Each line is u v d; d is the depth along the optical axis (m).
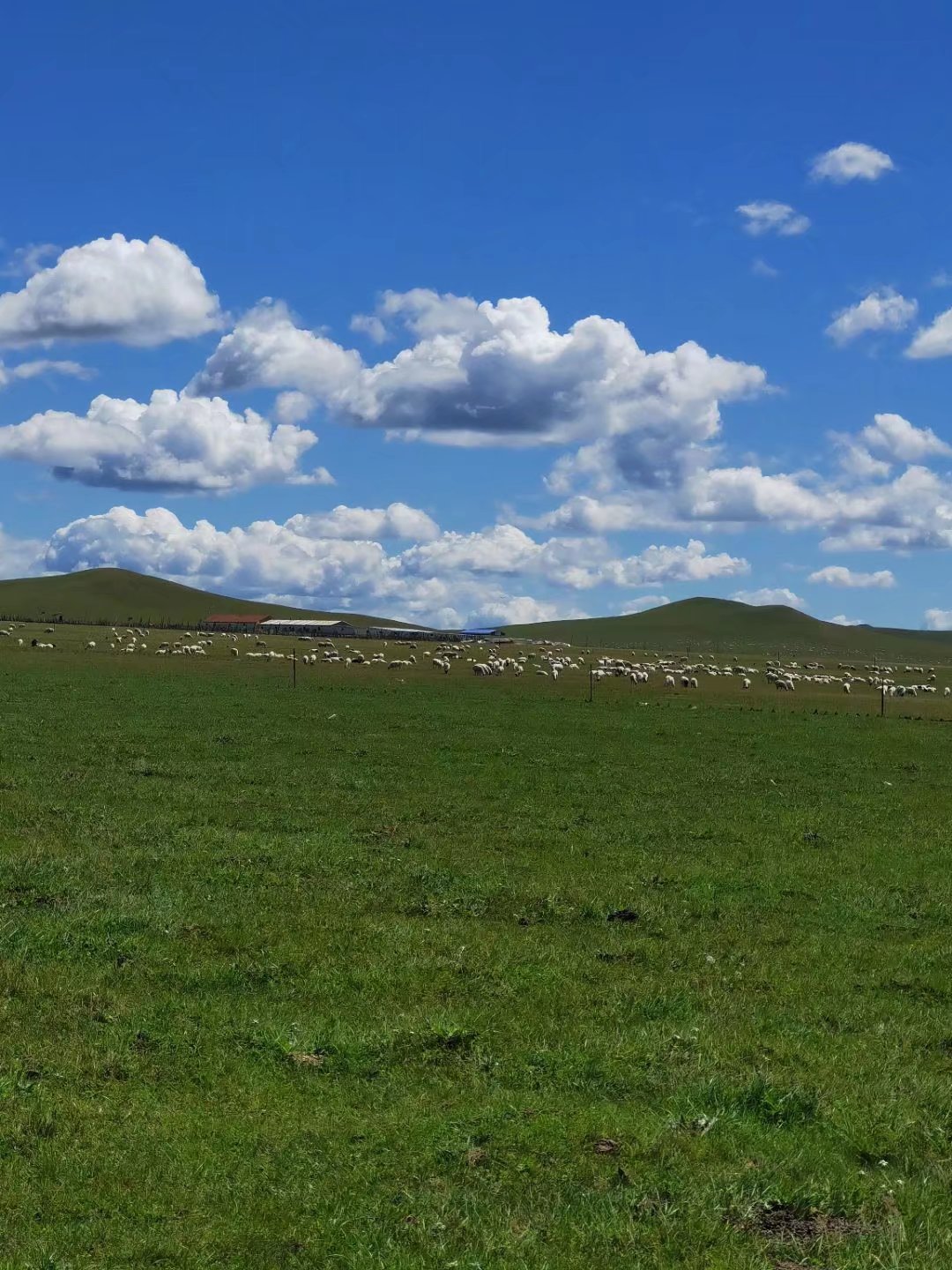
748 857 25.91
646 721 60.56
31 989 14.39
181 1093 11.60
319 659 114.75
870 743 53.19
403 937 17.70
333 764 39.09
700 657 195.25
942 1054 13.83
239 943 16.98
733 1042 13.72
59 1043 12.70
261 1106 11.36
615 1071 12.58
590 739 50.25
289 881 21.30
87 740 43.03
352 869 22.69
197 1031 13.25
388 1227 9.12
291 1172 9.99
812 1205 9.65
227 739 45.06
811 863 25.52
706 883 22.84
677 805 33.00
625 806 32.47
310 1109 11.32
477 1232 9.05
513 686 85.38
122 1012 13.77
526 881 22.41
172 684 75.25
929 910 21.41
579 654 164.25
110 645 126.94
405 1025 13.60
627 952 17.80
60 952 16.09
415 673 99.12
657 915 20.23
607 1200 9.55
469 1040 13.31
